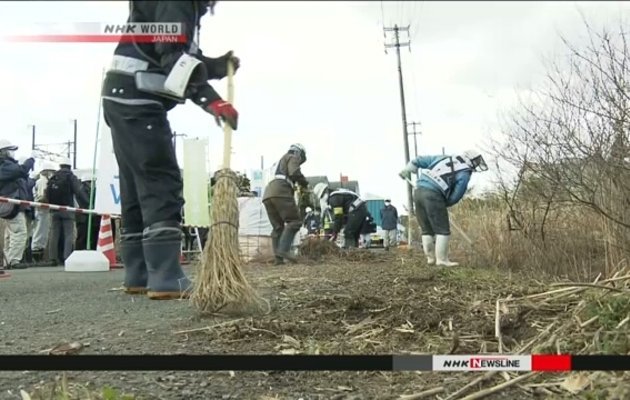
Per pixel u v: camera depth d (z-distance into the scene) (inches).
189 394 95.7
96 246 482.9
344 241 608.7
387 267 343.6
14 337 133.1
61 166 441.1
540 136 283.4
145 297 194.4
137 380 101.6
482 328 138.3
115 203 397.1
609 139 221.9
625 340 108.7
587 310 129.7
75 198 448.8
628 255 221.0
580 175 238.2
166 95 177.0
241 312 155.6
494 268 307.1
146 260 188.2
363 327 142.3
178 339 131.4
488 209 364.8
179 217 189.0
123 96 177.6
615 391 89.4
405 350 124.0
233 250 158.7
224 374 105.7
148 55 176.9
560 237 274.5
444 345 126.7
